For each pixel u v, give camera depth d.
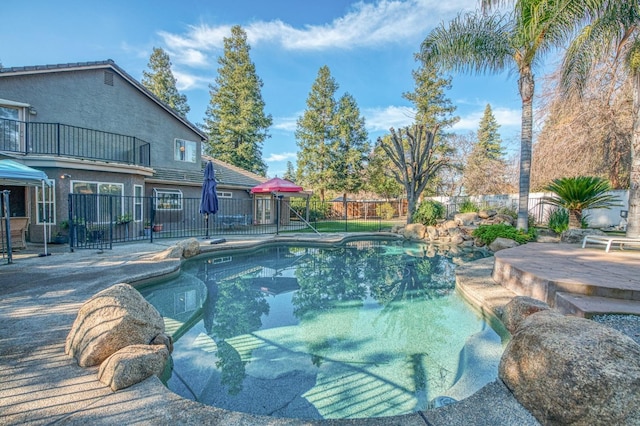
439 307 5.48
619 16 7.16
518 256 6.14
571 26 8.23
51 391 2.30
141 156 13.80
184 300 5.62
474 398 2.26
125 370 2.38
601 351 1.97
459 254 10.69
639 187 7.21
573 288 3.98
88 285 5.09
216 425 1.98
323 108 28.36
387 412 2.70
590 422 1.83
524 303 3.68
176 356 3.61
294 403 2.83
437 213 14.99
